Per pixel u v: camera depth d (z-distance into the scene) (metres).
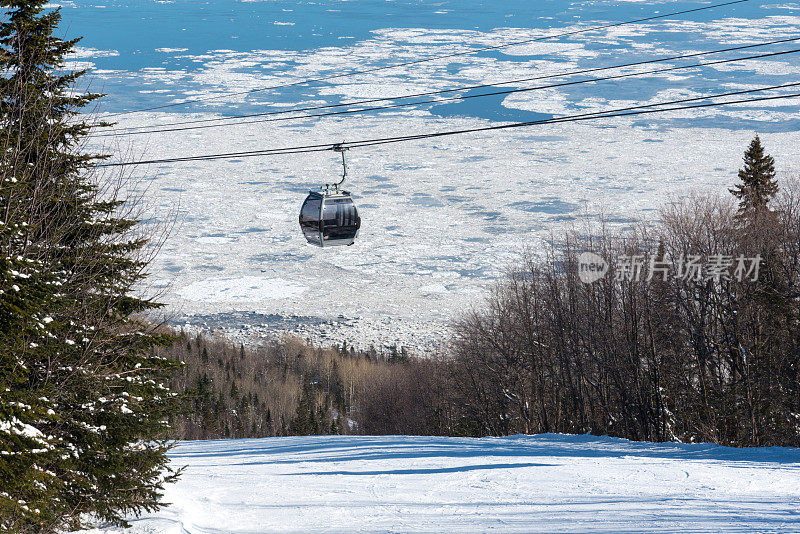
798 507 39.56
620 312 175.62
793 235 160.00
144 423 41.12
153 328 44.88
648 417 171.00
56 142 45.19
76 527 38.25
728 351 164.75
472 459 66.75
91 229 43.25
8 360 34.06
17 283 33.19
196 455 81.44
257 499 46.19
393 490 49.38
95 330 40.69
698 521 35.94
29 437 32.00
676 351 166.75
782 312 148.50
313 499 46.00
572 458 66.38
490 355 195.62
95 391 39.81
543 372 190.12
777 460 63.53
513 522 37.59
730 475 53.56
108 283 43.38
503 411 193.50
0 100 44.09
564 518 38.12
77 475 38.31
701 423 160.25
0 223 34.69
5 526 31.83
